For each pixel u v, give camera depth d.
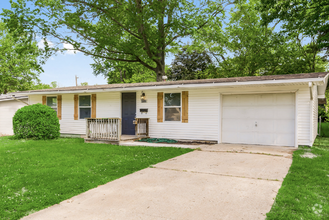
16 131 12.48
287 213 3.41
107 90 12.29
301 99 9.12
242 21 25.66
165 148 9.15
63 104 14.52
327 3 15.38
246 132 10.23
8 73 31.56
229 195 4.20
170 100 11.78
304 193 4.21
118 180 5.22
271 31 24.72
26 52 18.66
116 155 7.92
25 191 4.57
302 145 9.10
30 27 16.86
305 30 17.72
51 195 4.26
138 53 18.72
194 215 3.45
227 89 10.50
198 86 10.01
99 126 11.11
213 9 20.14
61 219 3.40
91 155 7.92
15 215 3.47
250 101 10.18
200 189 4.54
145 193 4.39
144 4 16.53
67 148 9.34
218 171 5.79
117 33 18.89
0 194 4.33
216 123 10.70
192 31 18.61
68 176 5.42
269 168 6.00
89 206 3.85
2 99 15.97
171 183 4.94
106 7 16.67
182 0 17.72
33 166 6.43
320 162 6.53
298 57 24.36
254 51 25.19
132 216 3.46
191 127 11.23
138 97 12.58
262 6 18.12
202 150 8.67
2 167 6.29
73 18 16.05
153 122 12.15
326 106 21.02
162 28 19.12
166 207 3.75
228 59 28.36
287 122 9.47
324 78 7.90
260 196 4.12
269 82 8.59
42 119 12.23
